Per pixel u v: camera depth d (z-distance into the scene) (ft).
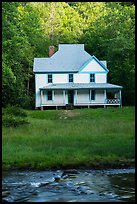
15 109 114.52
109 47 191.21
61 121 108.37
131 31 180.55
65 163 56.95
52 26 257.34
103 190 43.57
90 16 281.13
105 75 173.88
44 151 63.46
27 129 87.10
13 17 127.03
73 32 250.16
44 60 177.78
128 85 185.88
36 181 47.80
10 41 121.90
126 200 39.86
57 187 44.88
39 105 171.32
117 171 53.88
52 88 167.12
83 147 66.69
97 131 84.12
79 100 169.78
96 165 56.90
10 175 51.47
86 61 176.24
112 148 65.41
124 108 143.95
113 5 204.54
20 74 157.38
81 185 45.80
